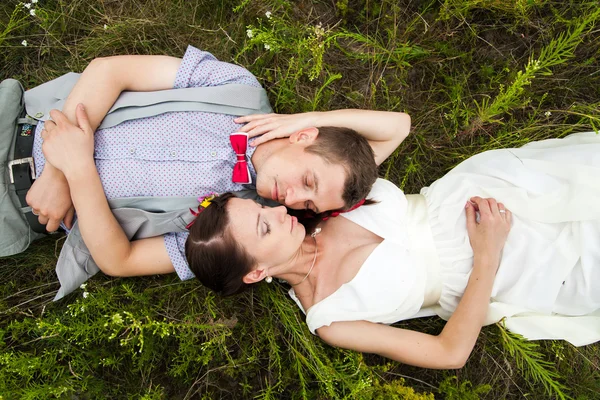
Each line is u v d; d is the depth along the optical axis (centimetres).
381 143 176
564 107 201
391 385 169
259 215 146
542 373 161
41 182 158
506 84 199
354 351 167
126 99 163
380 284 154
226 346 181
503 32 205
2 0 191
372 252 156
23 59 195
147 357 172
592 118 173
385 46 204
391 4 198
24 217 170
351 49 203
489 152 179
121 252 162
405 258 156
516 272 162
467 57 202
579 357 188
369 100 200
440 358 152
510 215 164
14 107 169
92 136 156
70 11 192
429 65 205
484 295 155
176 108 162
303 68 194
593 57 195
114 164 159
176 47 198
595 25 193
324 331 157
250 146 165
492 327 187
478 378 190
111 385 177
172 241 170
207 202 152
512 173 168
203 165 162
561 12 198
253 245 145
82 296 184
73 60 195
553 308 166
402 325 191
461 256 163
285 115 168
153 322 159
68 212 165
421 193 178
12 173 165
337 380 168
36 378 170
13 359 156
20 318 178
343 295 155
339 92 202
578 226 158
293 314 176
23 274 185
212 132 164
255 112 173
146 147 160
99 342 176
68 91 172
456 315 156
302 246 163
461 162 183
